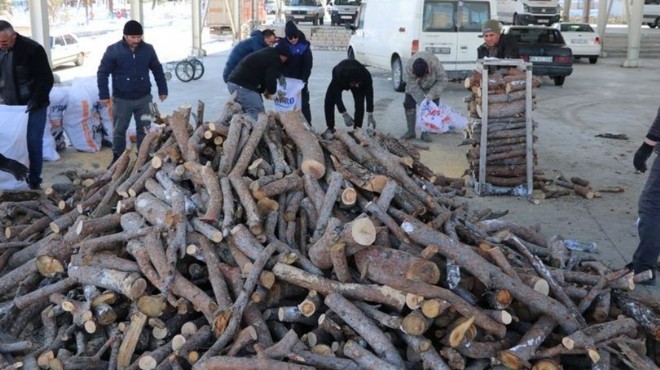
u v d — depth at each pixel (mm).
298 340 3594
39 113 7316
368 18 18172
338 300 3652
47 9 13500
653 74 20438
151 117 6766
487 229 5070
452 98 14594
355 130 4992
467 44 15359
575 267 4930
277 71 7988
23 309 4242
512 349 3484
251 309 3787
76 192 5891
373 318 3654
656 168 4914
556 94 15789
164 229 4156
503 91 7305
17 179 6711
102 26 33625
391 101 14133
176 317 3902
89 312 3852
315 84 16250
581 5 47812
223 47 26141
